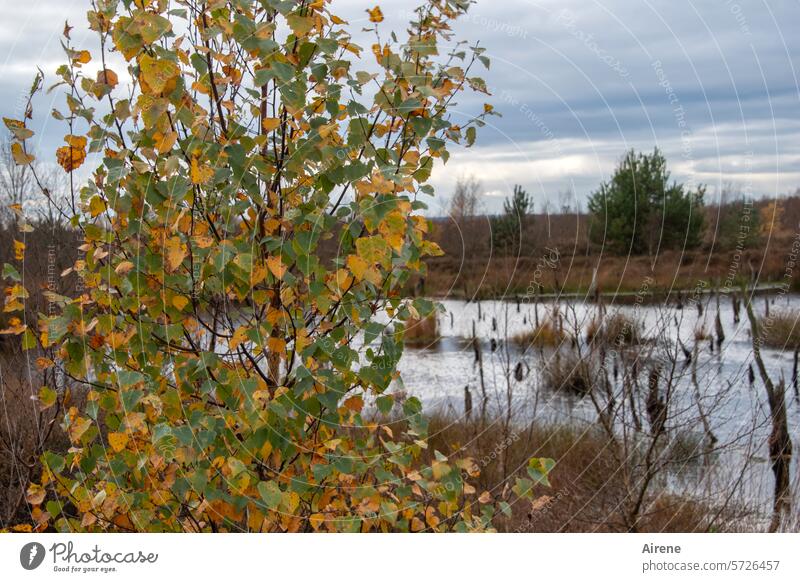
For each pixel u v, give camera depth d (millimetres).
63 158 2000
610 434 4156
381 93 1996
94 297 2002
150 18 1839
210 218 2059
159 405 1906
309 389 1986
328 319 2078
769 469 4301
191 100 1910
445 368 8164
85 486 2137
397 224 1757
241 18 1852
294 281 1964
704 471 4109
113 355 2092
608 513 4012
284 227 2084
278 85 1947
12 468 3135
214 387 1978
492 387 6547
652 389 4133
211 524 2283
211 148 1893
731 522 3865
